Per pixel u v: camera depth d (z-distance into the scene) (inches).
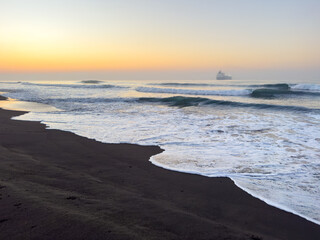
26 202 109.7
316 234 103.7
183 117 417.4
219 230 100.6
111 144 253.1
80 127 336.8
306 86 990.4
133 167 185.9
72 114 455.8
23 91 1075.9
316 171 175.9
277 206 127.6
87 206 111.8
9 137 277.9
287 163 193.2
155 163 195.2
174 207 122.0
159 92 986.7
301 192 143.7
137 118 409.4
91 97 770.8
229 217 116.3
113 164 192.1
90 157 209.9
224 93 872.3
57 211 102.8
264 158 206.1
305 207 126.6
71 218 97.3
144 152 226.1
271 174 171.3
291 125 337.4
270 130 310.5
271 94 822.5
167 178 164.6
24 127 336.5
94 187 140.6
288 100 674.2
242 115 431.2
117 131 312.0
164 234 93.2
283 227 108.7
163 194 139.3
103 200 121.7
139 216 106.8
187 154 219.0
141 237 88.4
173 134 295.3
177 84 1473.9
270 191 145.3
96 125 350.6
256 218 116.0
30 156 205.8
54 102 664.4
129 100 696.4
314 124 341.1
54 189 131.8
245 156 211.8
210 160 202.2
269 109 500.4
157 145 249.4
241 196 139.1
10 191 121.4
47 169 171.0
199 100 637.3
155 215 109.3
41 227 89.9
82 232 88.0
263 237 99.3
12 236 84.0
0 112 485.1
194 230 98.7
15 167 169.6
